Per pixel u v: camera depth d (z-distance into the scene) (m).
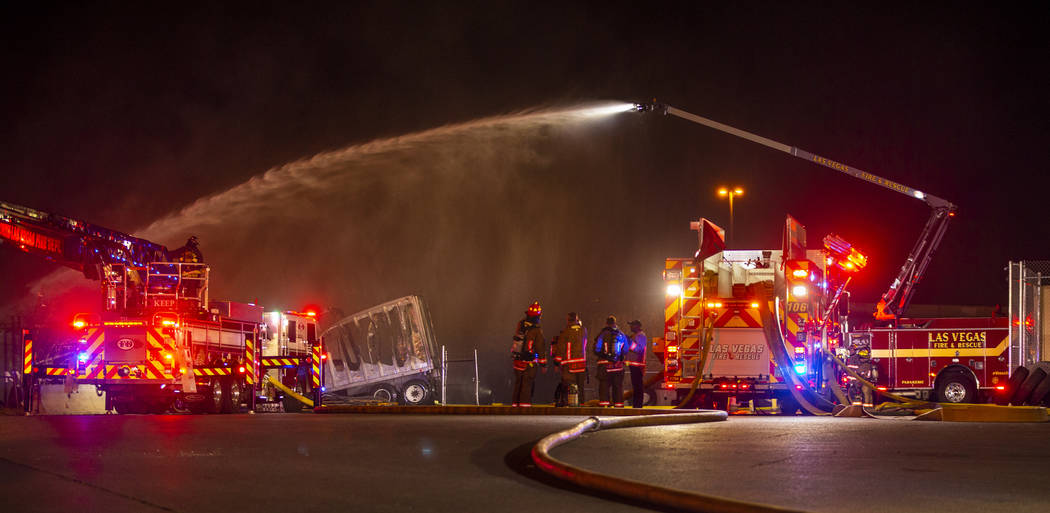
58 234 16.88
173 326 16.98
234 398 18.05
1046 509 5.27
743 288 17.66
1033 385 19.95
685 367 17.45
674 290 17.69
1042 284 20.20
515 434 9.97
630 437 9.58
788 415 16.98
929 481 6.33
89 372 16.81
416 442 9.05
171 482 6.32
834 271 18.20
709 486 6.06
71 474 6.69
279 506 5.43
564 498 5.66
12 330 17.92
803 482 6.25
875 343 21.34
